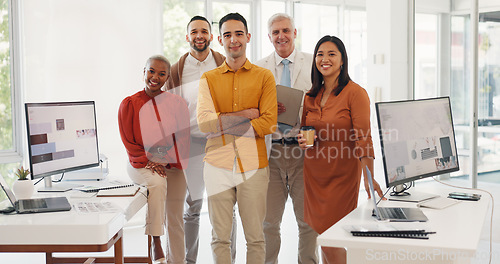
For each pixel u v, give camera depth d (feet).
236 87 9.73
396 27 20.29
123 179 11.88
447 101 10.45
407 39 20.38
